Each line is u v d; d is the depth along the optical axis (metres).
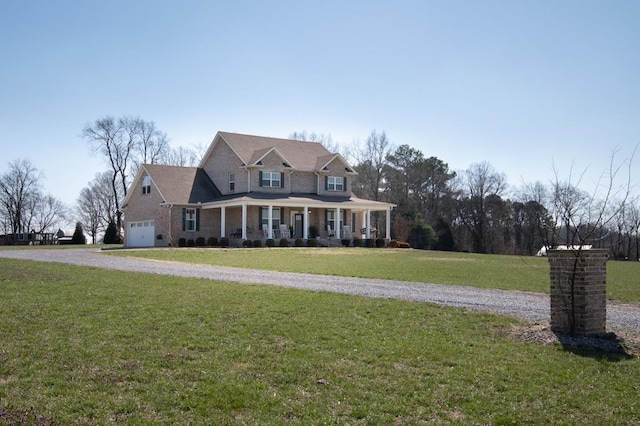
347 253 36.97
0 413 6.71
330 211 47.94
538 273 24.64
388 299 15.01
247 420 6.75
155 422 6.61
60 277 19.20
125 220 48.56
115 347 9.65
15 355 9.09
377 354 9.56
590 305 10.80
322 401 7.39
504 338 10.77
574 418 7.03
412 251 43.22
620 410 7.27
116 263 26.56
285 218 45.50
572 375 8.57
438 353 9.66
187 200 43.84
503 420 6.90
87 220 91.56
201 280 18.84
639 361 9.27
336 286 18.06
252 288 16.73
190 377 8.22
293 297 14.98
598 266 10.89
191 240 43.41
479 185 74.75
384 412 7.07
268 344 10.08
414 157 77.38
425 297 15.74
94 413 6.85
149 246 45.28
